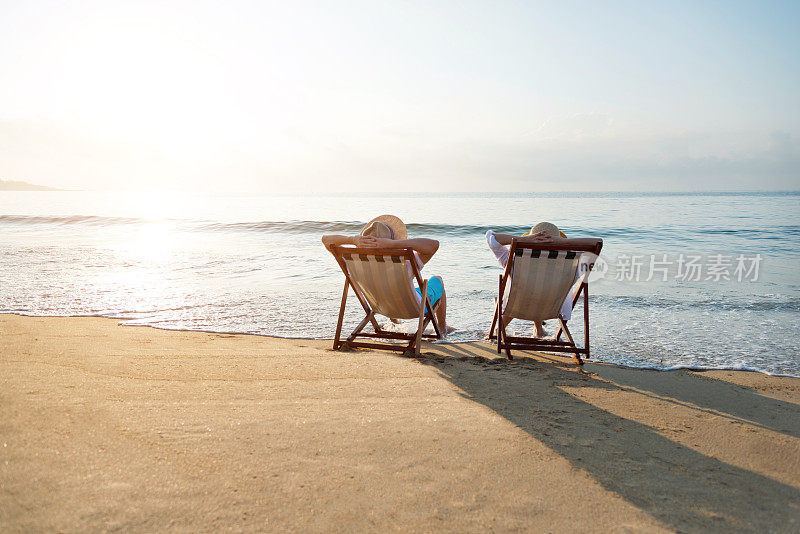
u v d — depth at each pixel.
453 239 16.88
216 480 2.28
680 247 15.70
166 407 3.16
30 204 48.66
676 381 4.18
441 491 2.28
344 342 5.05
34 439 2.56
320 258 11.79
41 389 3.32
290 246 14.52
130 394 3.36
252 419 3.04
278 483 2.28
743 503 2.29
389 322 6.22
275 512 2.04
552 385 3.97
